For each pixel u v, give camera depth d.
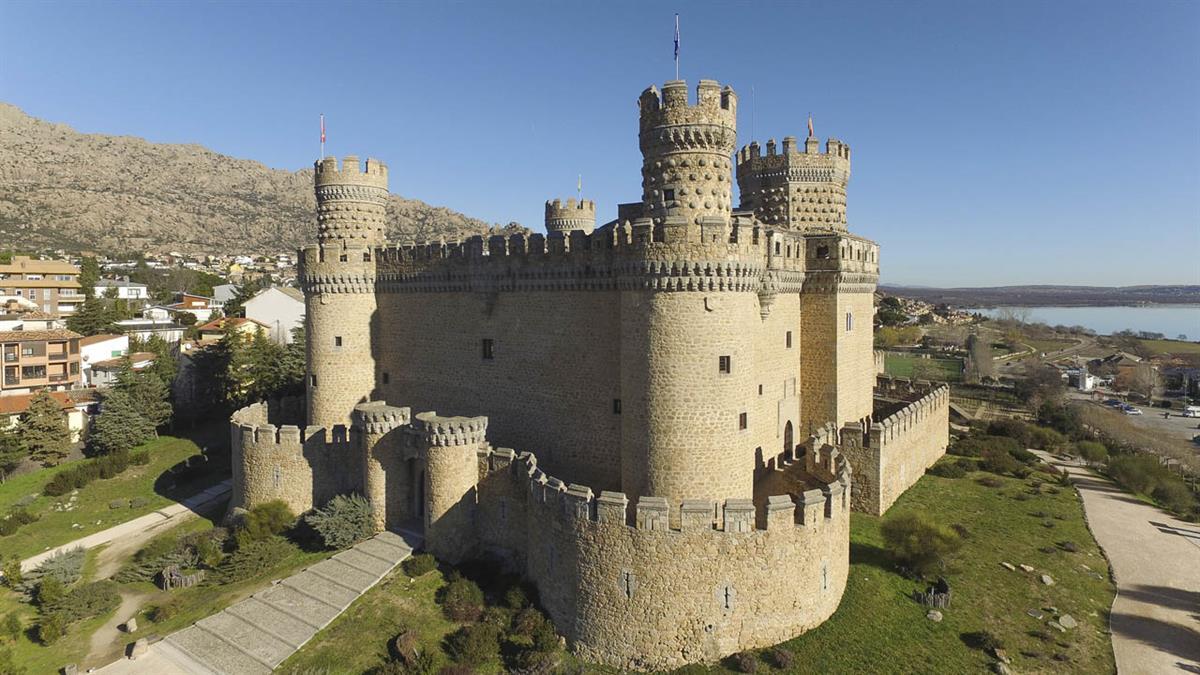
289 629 33.16
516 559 37.53
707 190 35.16
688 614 29.64
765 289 41.91
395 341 53.69
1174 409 120.31
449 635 32.19
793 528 30.38
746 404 35.78
